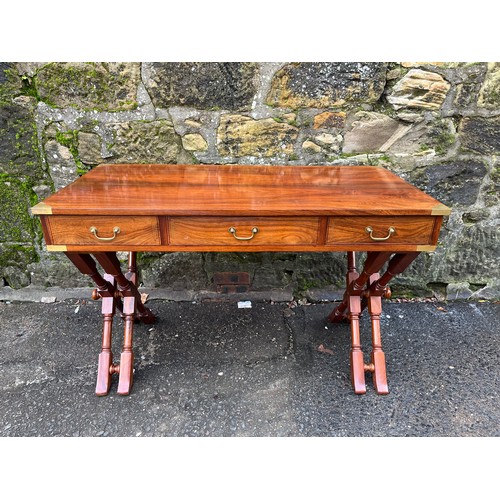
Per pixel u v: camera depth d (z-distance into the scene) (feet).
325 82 6.85
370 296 6.23
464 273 8.25
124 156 7.28
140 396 6.07
